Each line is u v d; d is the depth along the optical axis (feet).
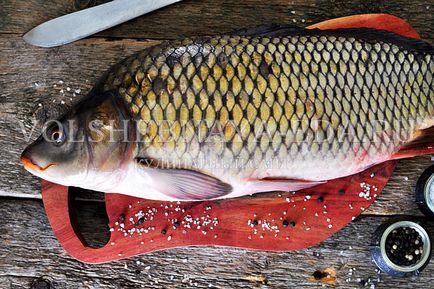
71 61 2.43
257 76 2.12
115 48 2.44
